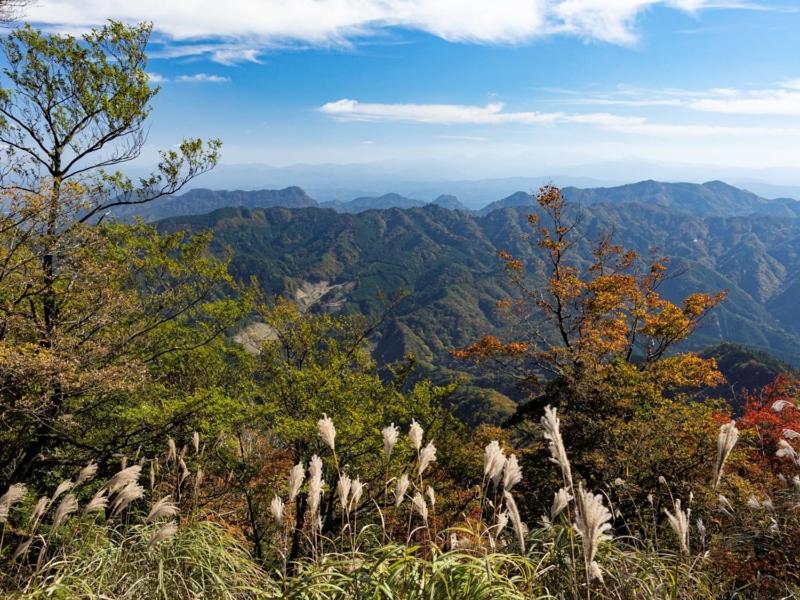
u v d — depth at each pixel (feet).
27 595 12.24
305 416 39.91
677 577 10.94
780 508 15.74
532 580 10.59
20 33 33.09
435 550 10.50
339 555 11.16
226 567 14.48
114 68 35.63
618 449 35.45
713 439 34.76
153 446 37.83
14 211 27.40
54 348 31.12
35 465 36.96
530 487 42.91
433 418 44.91
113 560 13.96
